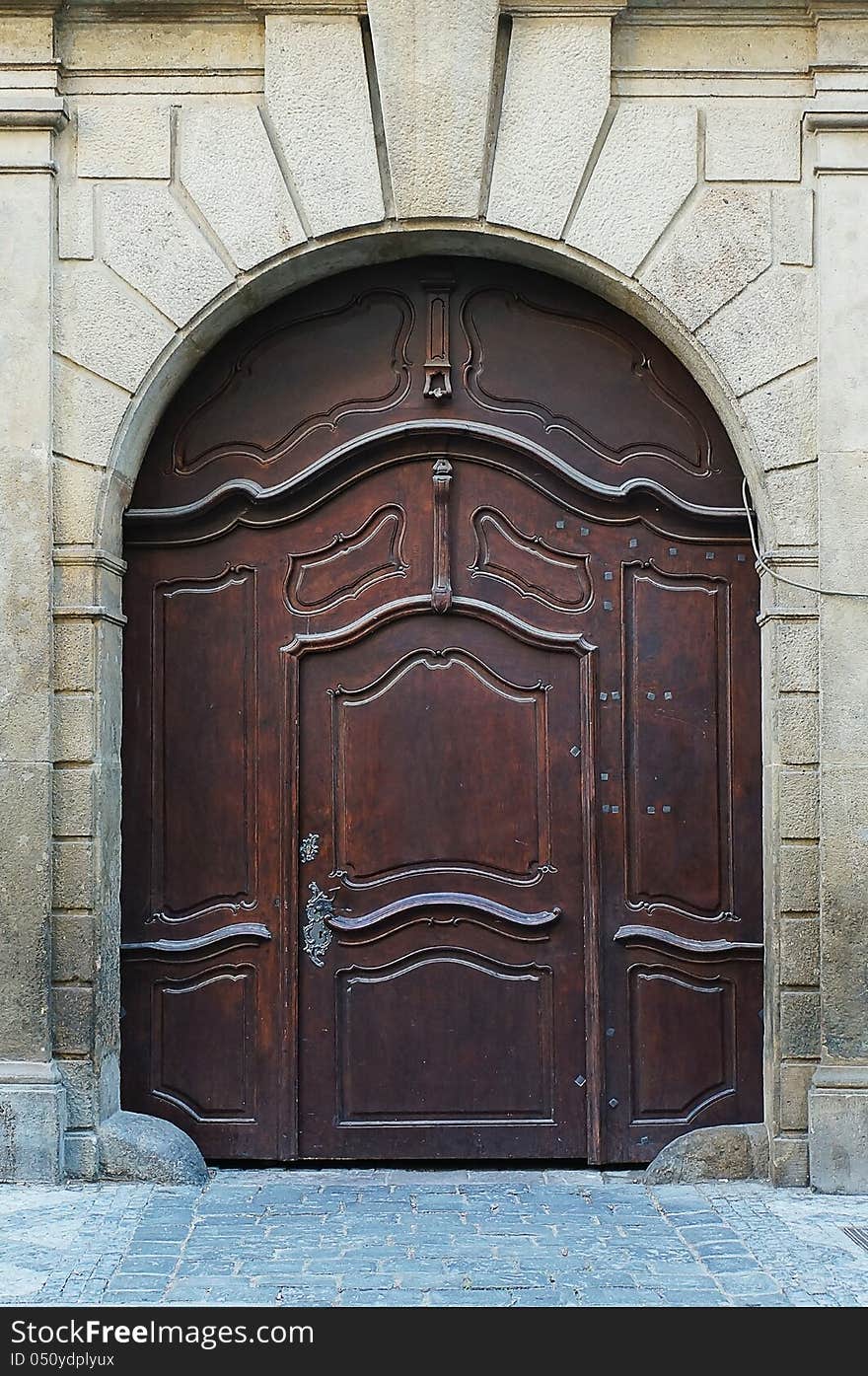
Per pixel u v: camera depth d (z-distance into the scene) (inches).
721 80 212.8
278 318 222.5
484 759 221.6
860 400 209.3
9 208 210.2
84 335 211.6
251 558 223.0
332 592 222.7
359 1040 220.5
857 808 206.8
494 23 209.3
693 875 220.5
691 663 222.1
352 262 219.6
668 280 211.5
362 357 222.7
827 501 209.0
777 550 210.5
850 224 210.2
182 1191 205.5
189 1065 220.1
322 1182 212.2
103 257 211.9
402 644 222.5
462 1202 201.8
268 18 210.5
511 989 220.7
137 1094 219.6
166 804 221.6
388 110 210.1
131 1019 220.2
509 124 211.2
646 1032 219.9
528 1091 219.9
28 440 209.5
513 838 221.0
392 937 221.1
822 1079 205.6
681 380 222.7
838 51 210.5
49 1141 204.8
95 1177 208.2
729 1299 164.1
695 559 222.4
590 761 220.2
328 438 222.1
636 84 213.2
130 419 211.9
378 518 223.1
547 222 211.3
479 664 222.4
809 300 211.5
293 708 221.1
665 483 221.9
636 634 222.1
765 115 212.4
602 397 222.8
